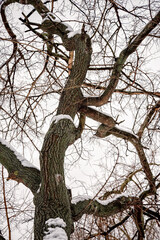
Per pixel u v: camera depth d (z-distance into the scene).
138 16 3.51
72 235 3.82
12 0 3.66
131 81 4.12
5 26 3.58
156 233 3.89
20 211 2.99
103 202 3.35
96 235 3.52
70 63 3.98
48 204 2.53
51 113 4.30
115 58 3.80
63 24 3.82
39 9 3.81
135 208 3.72
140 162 4.22
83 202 3.03
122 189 4.29
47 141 2.89
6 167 3.04
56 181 2.64
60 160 2.80
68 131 3.03
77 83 3.38
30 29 3.86
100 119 3.69
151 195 4.10
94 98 3.47
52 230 2.30
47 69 4.25
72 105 3.32
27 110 4.05
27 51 3.78
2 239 2.48
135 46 3.34
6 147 3.12
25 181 2.93
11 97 3.67
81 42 3.52
